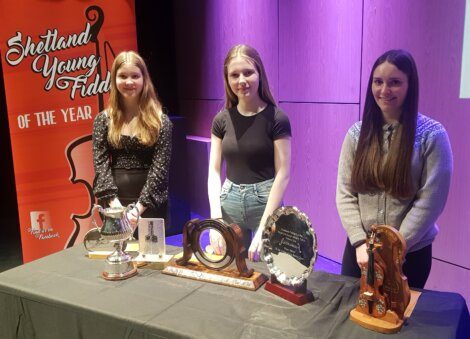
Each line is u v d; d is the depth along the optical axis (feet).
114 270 5.20
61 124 10.30
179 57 15.71
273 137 6.19
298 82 11.09
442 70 8.05
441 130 4.93
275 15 11.40
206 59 14.29
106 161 7.15
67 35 9.98
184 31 15.14
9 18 9.56
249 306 4.47
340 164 5.62
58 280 5.22
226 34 13.21
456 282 8.38
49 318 4.85
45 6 9.71
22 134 10.11
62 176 10.54
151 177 6.93
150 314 4.35
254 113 6.23
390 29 8.77
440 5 7.90
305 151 11.22
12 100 9.92
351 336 3.87
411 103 4.89
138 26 14.62
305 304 4.47
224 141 6.44
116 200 6.88
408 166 4.92
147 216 6.95
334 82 10.11
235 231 4.91
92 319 4.50
